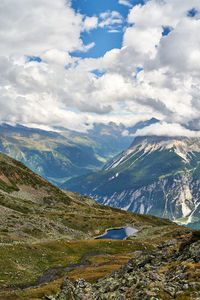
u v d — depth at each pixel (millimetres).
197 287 22734
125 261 79625
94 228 158625
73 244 106438
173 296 22922
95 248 104000
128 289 28500
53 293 45656
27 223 112812
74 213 177250
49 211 169500
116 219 187250
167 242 42281
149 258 38844
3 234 90125
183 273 26891
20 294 44531
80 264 79750
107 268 66812
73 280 56812
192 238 39219
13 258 67250
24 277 58531
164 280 27750
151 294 23312
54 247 94125
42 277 62906
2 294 43719
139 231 165250
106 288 32812
